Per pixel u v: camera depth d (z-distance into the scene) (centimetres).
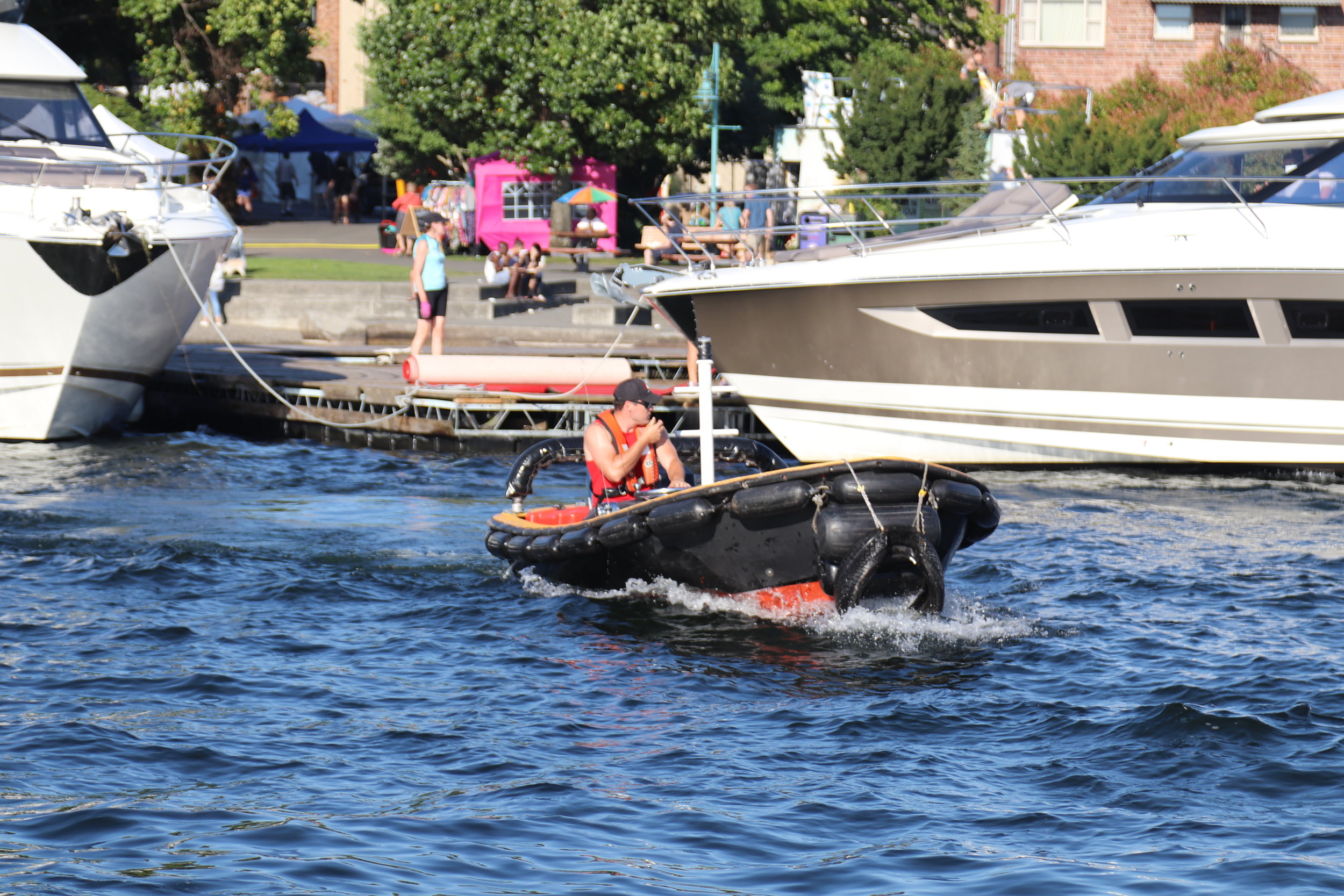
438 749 2152
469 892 1661
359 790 1986
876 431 4788
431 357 5238
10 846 1773
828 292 4644
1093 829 1848
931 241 4719
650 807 1930
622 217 11006
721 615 2947
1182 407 4497
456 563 3394
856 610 2817
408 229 9450
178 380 5922
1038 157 8725
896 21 12244
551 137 9862
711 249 6931
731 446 3459
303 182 14288
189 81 10088
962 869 1728
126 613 2909
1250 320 4400
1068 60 13362
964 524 2927
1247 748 2119
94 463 4825
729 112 11456
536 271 8075
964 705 2361
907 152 9206
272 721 2277
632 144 10019
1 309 4878
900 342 4625
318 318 7575
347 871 1712
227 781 2016
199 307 5347
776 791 1992
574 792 1981
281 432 5669
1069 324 4503
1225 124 9731
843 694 2430
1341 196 4438
